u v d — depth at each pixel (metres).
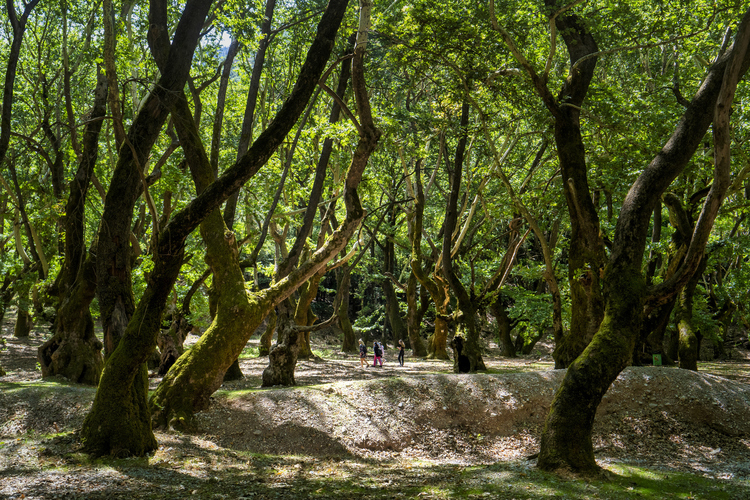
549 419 9.13
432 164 32.34
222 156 23.53
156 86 11.09
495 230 35.22
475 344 20.00
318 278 26.69
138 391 9.50
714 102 10.31
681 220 16.47
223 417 11.82
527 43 17.91
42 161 20.94
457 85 17.64
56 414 11.40
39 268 22.23
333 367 22.92
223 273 12.54
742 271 23.55
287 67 24.36
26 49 22.02
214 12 14.79
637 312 9.50
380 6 19.98
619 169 17.23
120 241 10.92
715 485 8.51
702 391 13.96
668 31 15.56
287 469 9.50
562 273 25.05
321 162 17.56
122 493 7.02
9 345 25.97
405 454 11.70
